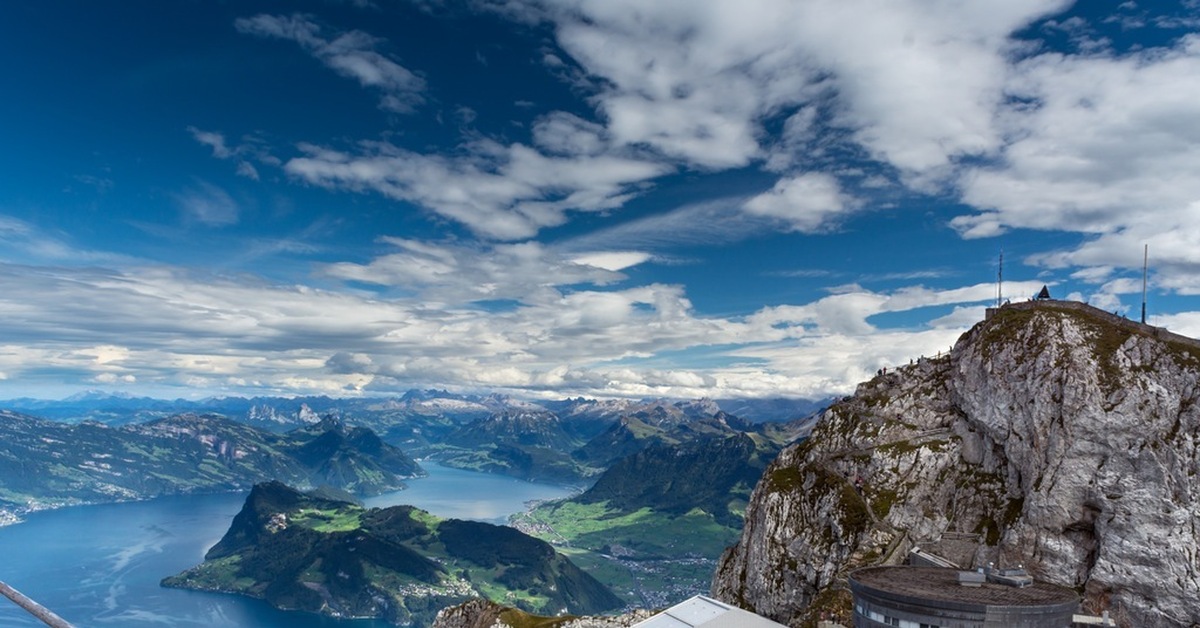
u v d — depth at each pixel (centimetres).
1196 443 16712
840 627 15488
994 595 11775
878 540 19075
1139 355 18488
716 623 14662
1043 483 18075
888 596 11912
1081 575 17200
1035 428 18725
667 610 15612
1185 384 17562
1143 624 15950
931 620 11438
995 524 18950
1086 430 17812
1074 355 18975
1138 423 17375
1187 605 15600
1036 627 11144
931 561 17725
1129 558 16400
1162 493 16550
